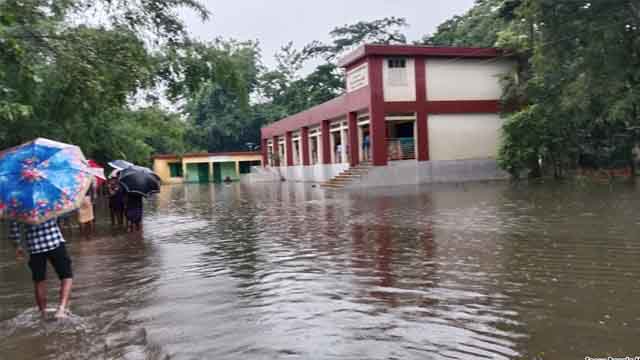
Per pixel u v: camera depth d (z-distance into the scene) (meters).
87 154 20.06
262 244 9.55
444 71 27.28
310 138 38.00
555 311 4.98
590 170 25.05
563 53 20.59
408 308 5.24
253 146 61.34
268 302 5.66
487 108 27.70
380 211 14.07
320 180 35.22
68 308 5.77
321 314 5.16
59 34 10.01
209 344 4.47
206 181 52.59
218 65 15.05
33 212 5.30
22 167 5.43
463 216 12.11
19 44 8.97
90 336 4.82
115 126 21.28
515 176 25.67
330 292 5.95
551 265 6.80
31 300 6.22
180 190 35.06
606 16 19.17
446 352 4.12
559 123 23.81
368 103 26.81
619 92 20.27
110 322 5.20
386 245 8.77
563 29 19.97
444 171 27.20
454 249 8.15
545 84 22.97
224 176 52.88
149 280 6.98
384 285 6.15
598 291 5.56
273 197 22.36
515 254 7.57
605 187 18.39
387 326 4.74
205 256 8.62
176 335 4.73
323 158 34.19
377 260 7.59
